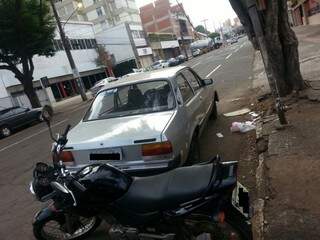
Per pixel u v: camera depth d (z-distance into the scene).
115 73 59.31
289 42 8.12
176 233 3.02
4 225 5.46
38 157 9.66
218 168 3.02
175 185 2.99
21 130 19.52
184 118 5.31
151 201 2.95
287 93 8.32
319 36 25.30
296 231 3.53
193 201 2.88
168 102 5.39
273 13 7.84
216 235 3.04
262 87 11.66
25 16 21.83
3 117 18.56
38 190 3.31
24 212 5.80
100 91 6.15
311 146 5.29
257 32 6.67
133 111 5.50
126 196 3.03
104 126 5.28
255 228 3.77
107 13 77.44
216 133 7.75
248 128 7.39
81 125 5.69
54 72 42.31
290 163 4.93
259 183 4.72
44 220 4.00
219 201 2.91
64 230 4.03
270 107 8.15
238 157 6.13
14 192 6.96
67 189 3.07
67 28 47.78
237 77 16.92
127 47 61.12
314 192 4.10
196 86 7.02
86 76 50.53
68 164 5.00
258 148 6.02
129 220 3.05
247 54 30.86
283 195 4.21
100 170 3.15
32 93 24.97
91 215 3.26
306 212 3.78
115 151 4.68
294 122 6.46
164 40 81.38
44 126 17.23
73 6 76.44
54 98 40.94
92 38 54.50
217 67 25.19
